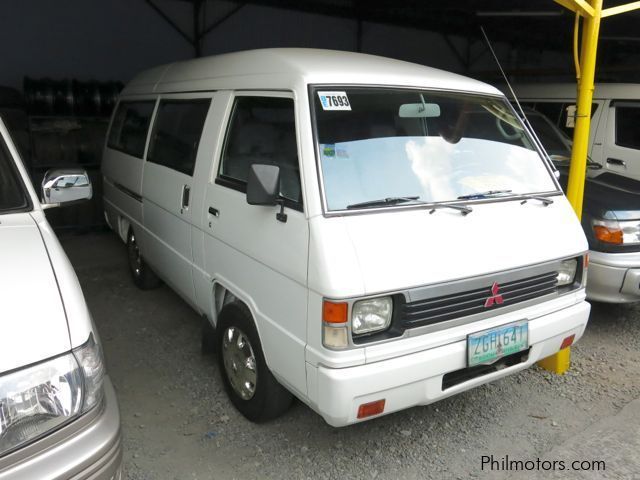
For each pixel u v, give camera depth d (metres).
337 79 2.77
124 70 8.02
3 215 2.48
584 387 3.61
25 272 2.06
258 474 2.72
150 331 4.30
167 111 4.20
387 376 2.35
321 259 2.32
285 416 3.19
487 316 2.67
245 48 8.82
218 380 3.58
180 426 3.09
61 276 2.11
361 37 9.89
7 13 7.12
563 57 11.73
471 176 2.99
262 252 2.69
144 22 8.00
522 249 2.78
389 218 2.53
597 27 3.48
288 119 2.72
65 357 1.84
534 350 2.90
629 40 10.05
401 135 2.87
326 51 3.32
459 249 2.58
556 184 3.32
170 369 3.72
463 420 3.22
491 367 2.81
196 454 2.85
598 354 4.07
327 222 2.40
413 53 10.72
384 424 3.16
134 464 2.76
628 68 7.98
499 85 7.98
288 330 2.55
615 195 4.33
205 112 3.52
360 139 2.71
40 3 7.29
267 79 2.93
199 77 3.77
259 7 8.73
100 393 1.97
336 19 9.50
